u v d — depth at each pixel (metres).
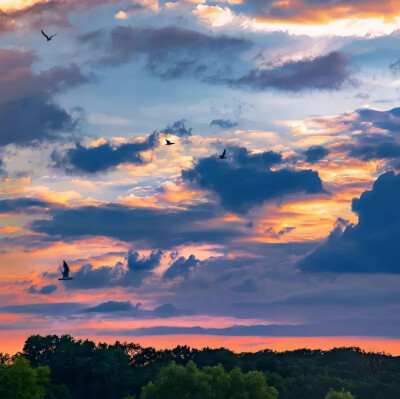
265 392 153.38
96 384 199.75
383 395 198.00
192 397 147.62
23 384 132.12
